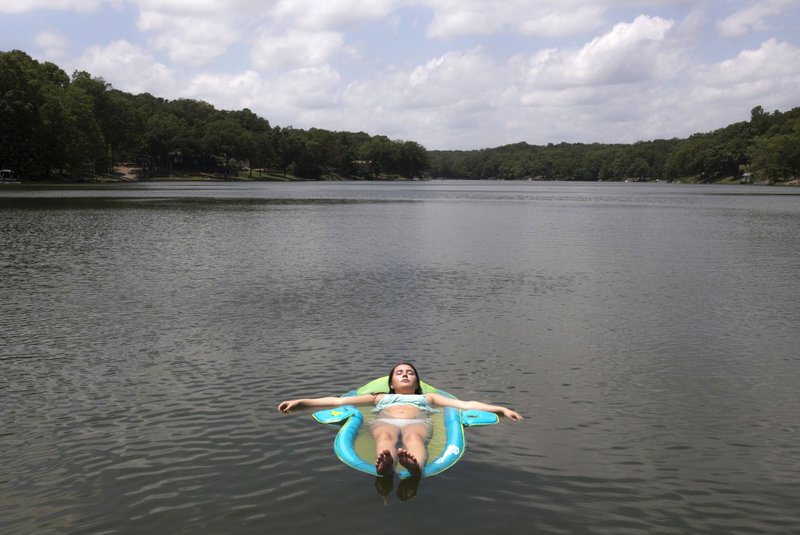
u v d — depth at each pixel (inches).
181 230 1245.7
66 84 5177.2
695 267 800.3
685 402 319.0
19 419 291.9
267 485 229.8
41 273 713.6
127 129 5556.1
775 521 210.1
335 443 258.4
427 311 529.0
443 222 1581.0
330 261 832.3
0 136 3996.1
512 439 271.6
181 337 438.3
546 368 374.3
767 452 262.1
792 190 5191.9
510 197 3587.6
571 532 201.0
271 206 2217.0
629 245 1059.9
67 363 378.0
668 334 455.8
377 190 4773.6
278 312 520.7
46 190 3230.8
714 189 5629.9
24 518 208.2
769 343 431.2
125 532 199.8
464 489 227.3
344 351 407.2
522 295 604.7
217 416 296.2
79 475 238.2
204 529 201.0
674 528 204.5
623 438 274.5
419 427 266.7
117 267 762.8
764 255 925.8
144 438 271.4
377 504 216.2
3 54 4136.3
